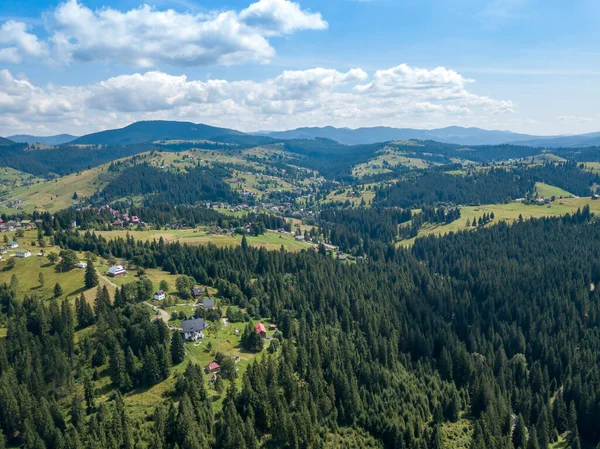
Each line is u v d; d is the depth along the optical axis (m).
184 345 161.62
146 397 134.25
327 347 167.62
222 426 120.56
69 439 115.19
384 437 140.00
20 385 131.88
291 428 124.50
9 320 165.12
